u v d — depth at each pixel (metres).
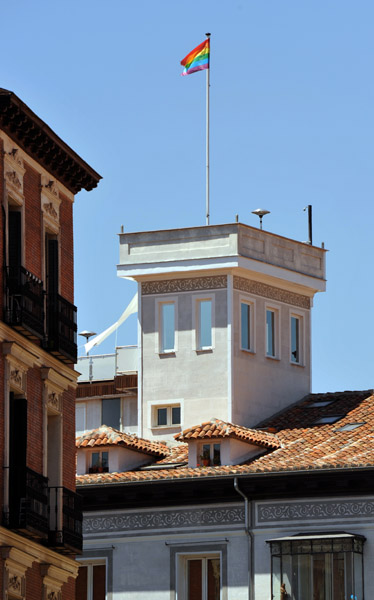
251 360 95.69
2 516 61.47
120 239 97.81
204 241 95.75
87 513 85.50
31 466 64.69
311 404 96.50
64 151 68.00
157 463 89.75
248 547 82.38
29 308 63.56
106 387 105.00
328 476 80.69
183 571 83.75
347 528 80.88
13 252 64.94
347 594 79.94
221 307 95.12
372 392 95.38
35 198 66.94
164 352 96.31
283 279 97.81
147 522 84.50
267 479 81.81
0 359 62.28
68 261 70.50
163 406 96.12
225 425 87.25
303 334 100.12
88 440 88.69
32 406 65.19
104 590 84.56
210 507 83.62
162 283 97.19
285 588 81.00
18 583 63.03
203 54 101.38
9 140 64.06
